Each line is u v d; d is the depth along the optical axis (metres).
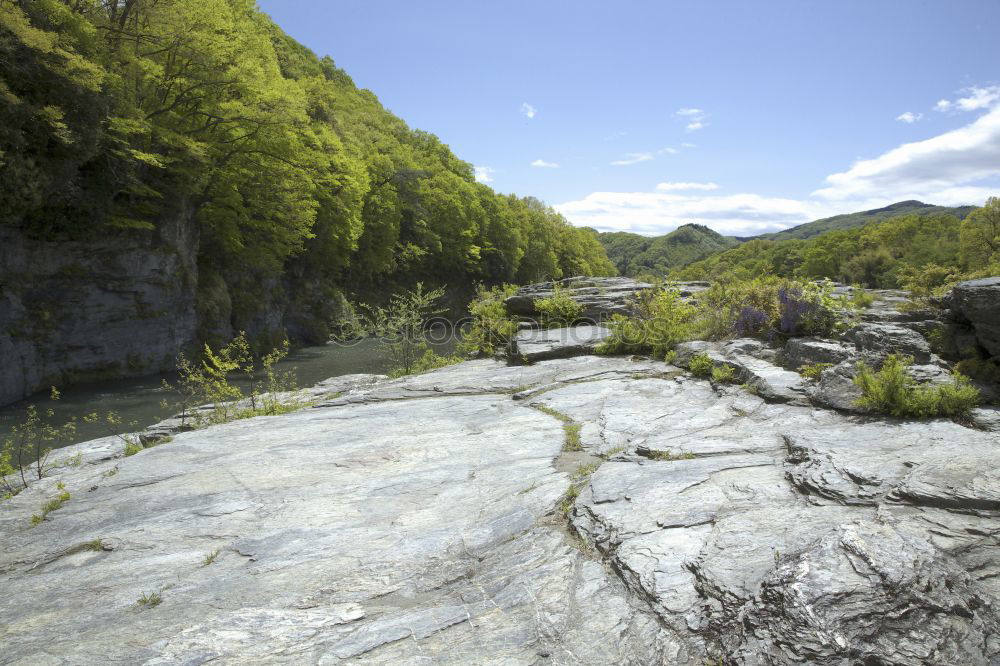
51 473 7.14
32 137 18.03
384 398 9.72
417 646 2.98
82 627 3.54
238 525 4.90
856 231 95.00
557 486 5.07
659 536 3.79
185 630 3.35
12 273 19.62
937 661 2.35
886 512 3.57
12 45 16.80
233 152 28.50
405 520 4.76
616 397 8.04
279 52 63.62
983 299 6.19
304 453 6.70
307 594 3.69
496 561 3.92
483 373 10.88
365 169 46.34
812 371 7.16
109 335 23.23
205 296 29.42
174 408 18.34
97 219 21.75
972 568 2.94
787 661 2.46
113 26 23.55
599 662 2.72
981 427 5.01
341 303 43.84
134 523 5.08
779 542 3.39
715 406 7.06
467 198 71.38
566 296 15.00
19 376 19.66
